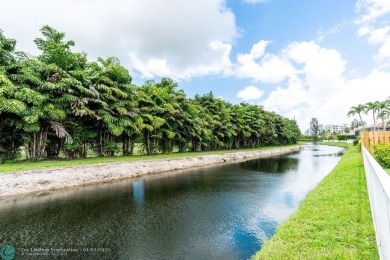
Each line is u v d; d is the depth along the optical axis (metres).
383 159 10.89
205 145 32.88
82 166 14.04
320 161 27.41
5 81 12.57
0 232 7.11
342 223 5.40
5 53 13.95
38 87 14.53
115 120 18.23
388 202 2.40
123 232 7.23
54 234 7.02
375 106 50.00
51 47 15.91
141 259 5.74
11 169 11.70
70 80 15.16
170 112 24.44
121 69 19.55
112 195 11.30
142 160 18.23
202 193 11.94
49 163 14.15
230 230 7.43
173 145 29.69
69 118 16.75
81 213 8.77
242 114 43.41
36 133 15.55
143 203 10.13
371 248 4.18
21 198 10.44
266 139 53.50
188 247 6.35
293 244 4.75
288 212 9.08
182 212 9.05
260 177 16.61
